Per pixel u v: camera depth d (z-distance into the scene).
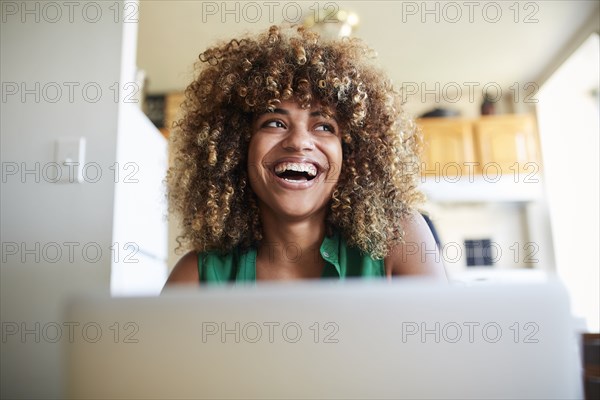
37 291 1.13
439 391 0.41
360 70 1.06
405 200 1.07
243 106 0.98
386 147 1.04
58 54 1.20
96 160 1.16
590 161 3.30
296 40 0.99
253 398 0.42
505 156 3.56
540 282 0.43
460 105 3.84
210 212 0.99
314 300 0.42
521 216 3.65
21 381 1.10
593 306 3.18
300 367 0.42
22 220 1.15
